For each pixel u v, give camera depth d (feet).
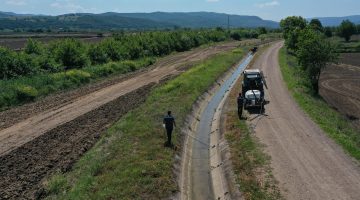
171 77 176.04
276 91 141.38
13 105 115.75
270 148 78.13
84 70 171.22
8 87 122.31
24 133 89.25
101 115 107.04
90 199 53.78
